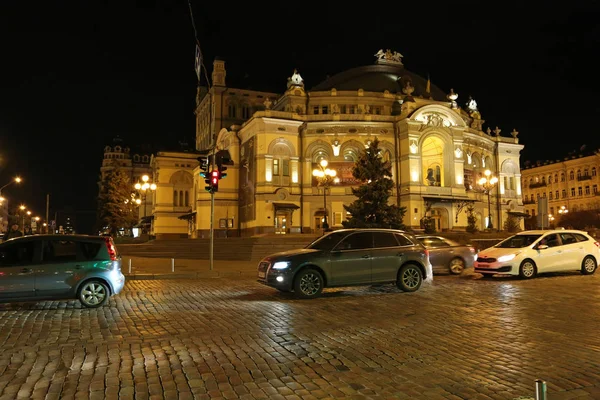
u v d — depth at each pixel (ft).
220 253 106.01
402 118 161.68
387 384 18.58
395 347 24.23
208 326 29.96
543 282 51.31
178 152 208.85
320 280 42.32
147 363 21.72
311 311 35.19
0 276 36.32
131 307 38.22
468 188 177.27
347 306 37.32
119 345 25.14
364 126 162.61
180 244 118.62
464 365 21.01
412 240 46.83
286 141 156.87
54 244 38.52
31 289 36.70
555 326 28.73
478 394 17.37
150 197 247.70
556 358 21.86
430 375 19.65
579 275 58.44
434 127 162.71
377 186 115.24
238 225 171.01
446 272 64.44
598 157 276.41
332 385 18.54
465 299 40.14
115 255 40.19
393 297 41.96
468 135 180.65
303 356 22.70
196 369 20.75
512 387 18.07
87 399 17.29
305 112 177.99
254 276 67.51
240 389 18.19
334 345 24.75
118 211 223.71
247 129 164.86
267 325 30.09
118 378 19.61
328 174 131.85
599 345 24.18
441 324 29.84
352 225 113.39
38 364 21.71
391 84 192.95
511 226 176.35
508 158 200.54
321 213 158.92
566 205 295.89
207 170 75.56
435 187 161.27
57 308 37.88
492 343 24.84
